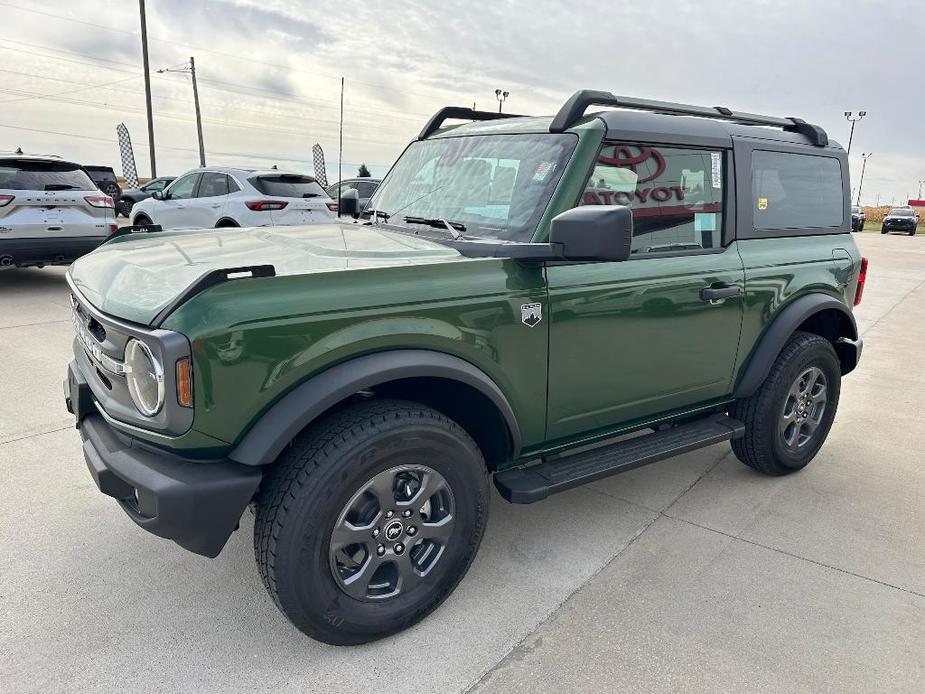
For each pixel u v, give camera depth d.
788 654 2.51
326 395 2.18
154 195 12.30
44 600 2.70
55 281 9.91
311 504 2.21
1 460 3.89
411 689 2.30
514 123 3.29
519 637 2.57
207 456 2.17
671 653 2.50
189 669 2.36
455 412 2.78
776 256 3.65
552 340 2.77
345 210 4.07
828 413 4.14
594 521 3.49
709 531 3.41
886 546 3.30
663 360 3.21
